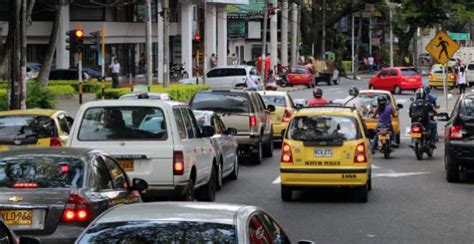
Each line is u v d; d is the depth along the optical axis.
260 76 81.06
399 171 29.06
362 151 21.86
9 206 12.77
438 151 35.66
